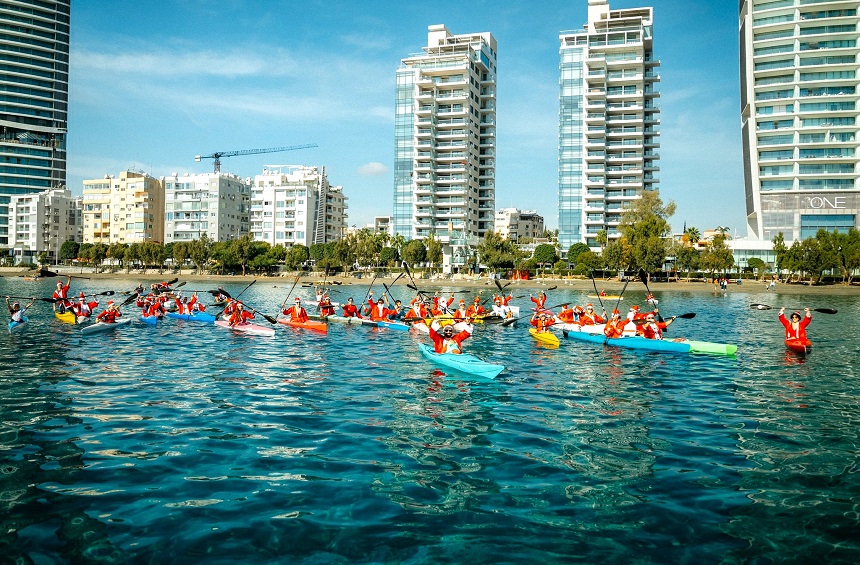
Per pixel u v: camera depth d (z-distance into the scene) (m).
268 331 30.41
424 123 136.62
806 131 112.25
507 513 9.21
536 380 19.67
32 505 9.28
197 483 10.27
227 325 32.94
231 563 7.65
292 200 146.25
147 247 120.88
